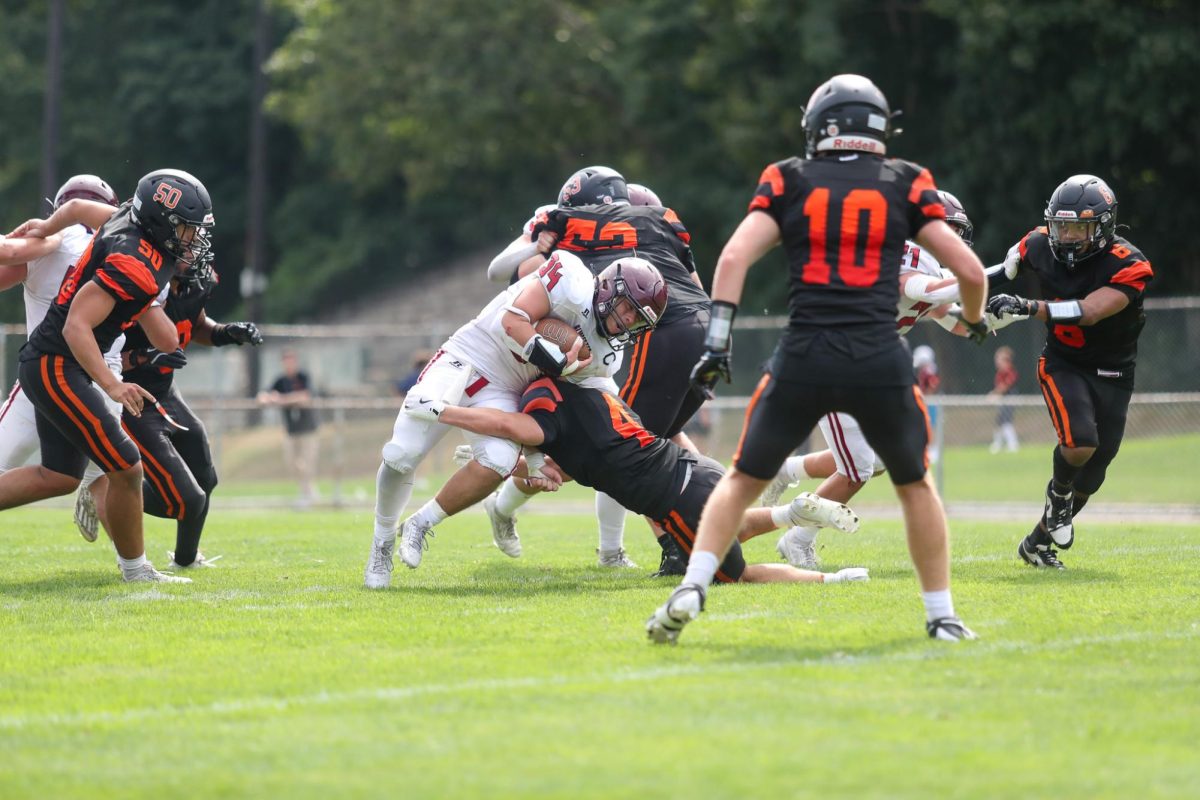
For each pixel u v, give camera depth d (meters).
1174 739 14.81
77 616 23.02
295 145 160.50
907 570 28.42
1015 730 15.09
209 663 18.91
